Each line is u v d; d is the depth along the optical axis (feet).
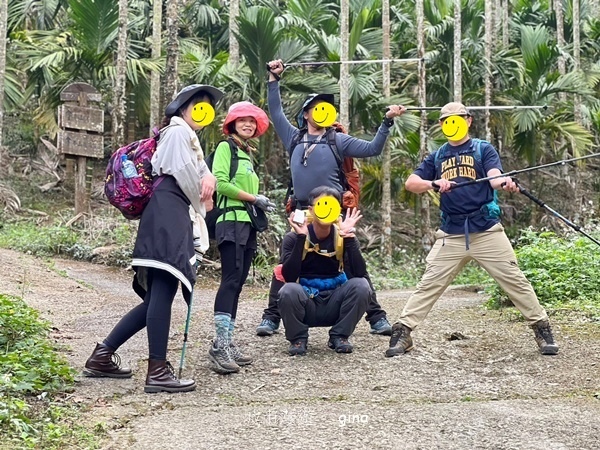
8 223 44.75
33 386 12.72
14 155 55.16
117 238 38.88
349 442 11.02
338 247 16.25
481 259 16.40
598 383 14.30
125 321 14.25
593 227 41.73
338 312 16.52
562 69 61.57
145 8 58.90
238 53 53.16
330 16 55.88
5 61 47.11
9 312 16.08
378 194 51.47
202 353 16.58
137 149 13.70
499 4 69.46
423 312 16.52
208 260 36.78
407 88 58.23
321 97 17.13
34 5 57.82
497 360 16.10
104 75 48.24
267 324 18.43
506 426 11.78
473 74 56.34
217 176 15.43
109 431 11.44
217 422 11.90
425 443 11.01
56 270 31.73
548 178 64.28
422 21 48.11
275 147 54.90
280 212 44.45
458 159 16.43
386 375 14.93
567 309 21.22
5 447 10.14
